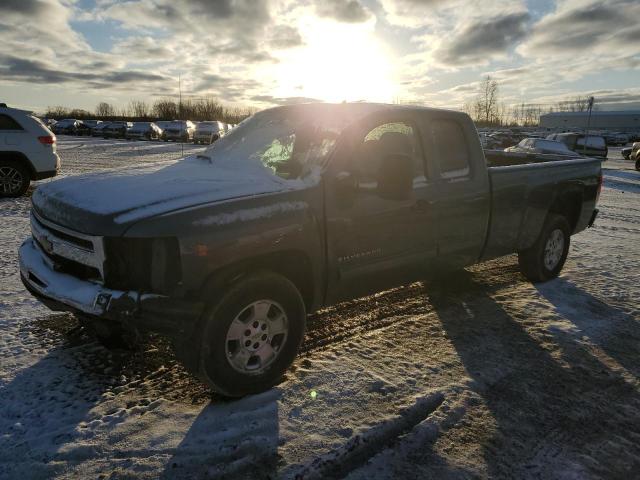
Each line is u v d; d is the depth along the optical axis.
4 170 10.02
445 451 2.63
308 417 2.85
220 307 2.76
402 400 3.06
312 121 3.68
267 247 2.91
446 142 4.15
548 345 3.95
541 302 4.90
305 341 3.88
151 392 3.06
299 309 3.14
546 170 5.14
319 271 3.25
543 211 5.17
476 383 3.31
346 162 3.35
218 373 2.82
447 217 4.07
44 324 3.97
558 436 2.79
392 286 3.91
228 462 2.47
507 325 4.32
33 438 2.58
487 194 4.42
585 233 8.69
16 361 3.36
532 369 3.55
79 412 2.82
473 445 2.68
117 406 2.89
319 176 3.21
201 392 3.09
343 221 3.30
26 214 8.40
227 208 2.79
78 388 3.07
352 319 4.35
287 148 3.62
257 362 3.04
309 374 3.33
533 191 4.96
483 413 2.98
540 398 3.18
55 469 2.37
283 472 2.41
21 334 3.78
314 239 3.15
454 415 2.93
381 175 3.05
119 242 2.68
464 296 5.04
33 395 2.96
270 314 3.05
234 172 3.48
